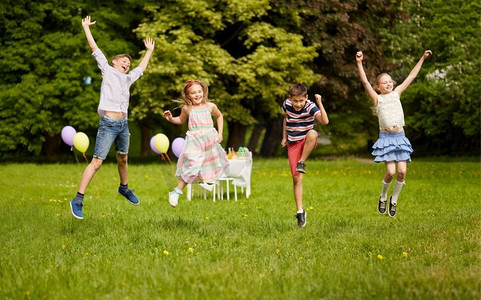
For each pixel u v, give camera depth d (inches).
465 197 468.8
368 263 220.1
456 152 1249.4
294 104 290.2
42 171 729.0
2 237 286.2
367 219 358.9
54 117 922.1
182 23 898.1
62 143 1158.3
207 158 295.9
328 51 965.2
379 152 301.4
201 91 295.4
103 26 924.6
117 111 291.3
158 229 307.3
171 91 897.5
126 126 299.4
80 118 900.6
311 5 947.3
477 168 756.0
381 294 173.8
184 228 311.9
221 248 257.4
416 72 304.2
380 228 312.0
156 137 353.7
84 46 911.0
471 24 1055.6
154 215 382.0
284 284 187.3
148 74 853.8
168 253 240.1
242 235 293.1
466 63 1003.9
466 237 262.4
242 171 475.8
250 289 179.9
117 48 914.1
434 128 1122.0
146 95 858.8
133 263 221.3
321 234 295.1
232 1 885.2
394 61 1035.9
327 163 914.1
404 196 481.7
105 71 292.8
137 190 542.0
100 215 375.6
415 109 1200.8
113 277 197.3
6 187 544.4
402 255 234.2
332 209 418.3
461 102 1013.8
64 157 1075.9
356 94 1098.7
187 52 881.5
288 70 917.2
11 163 925.8
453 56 1053.8
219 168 298.0
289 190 537.3
